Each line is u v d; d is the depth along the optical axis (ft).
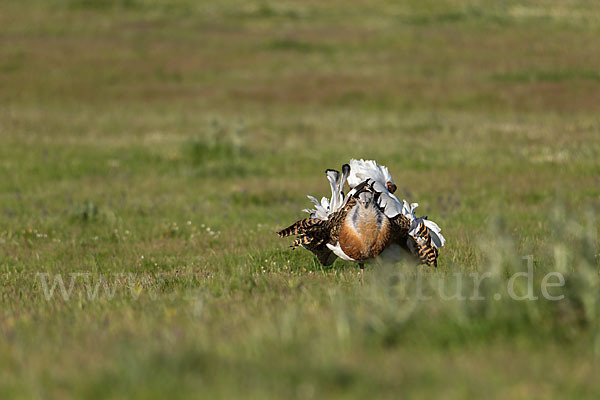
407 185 208.44
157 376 55.98
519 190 194.29
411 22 643.04
